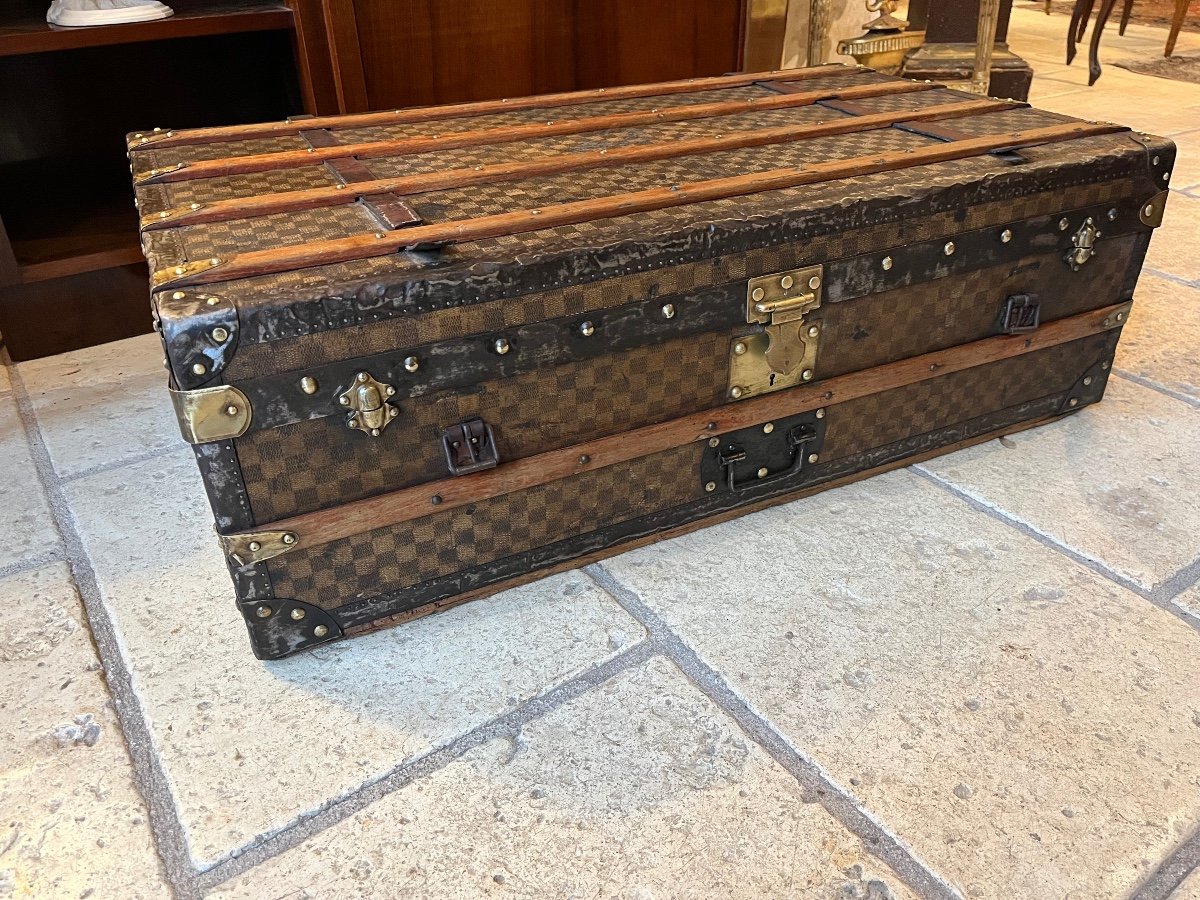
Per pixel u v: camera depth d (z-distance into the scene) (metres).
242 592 1.25
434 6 2.29
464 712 1.25
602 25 2.55
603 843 1.08
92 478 1.77
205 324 1.06
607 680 1.30
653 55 2.69
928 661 1.32
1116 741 1.19
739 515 1.61
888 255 1.44
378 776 1.16
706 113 1.84
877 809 1.11
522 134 1.71
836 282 1.42
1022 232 1.53
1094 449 1.77
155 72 2.50
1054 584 1.45
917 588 1.45
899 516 1.61
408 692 1.28
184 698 1.28
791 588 1.45
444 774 1.17
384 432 1.22
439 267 1.16
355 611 1.34
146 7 2.08
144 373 2.15
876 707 1.24
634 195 1.35
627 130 1.76
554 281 1.21
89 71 2.43
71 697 1.28
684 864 1.05
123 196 2.47
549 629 1.39
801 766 1.17
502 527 1.38
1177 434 1.81
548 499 1.39
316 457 1.20
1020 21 6.06
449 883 1.04
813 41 2.86
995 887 1.02
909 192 1.39
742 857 1.06
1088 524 1.57
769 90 2.04
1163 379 2.00
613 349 1.31
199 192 1.46
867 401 1.58
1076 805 1.11
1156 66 4.72
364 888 1.04
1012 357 1.68
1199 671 1.29
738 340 1.40
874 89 1.96
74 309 2.23
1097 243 1.64
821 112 1.86
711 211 1.32
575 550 1.47
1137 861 1.04
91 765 1.18
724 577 1.48
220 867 1.06
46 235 2.25
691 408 1.44
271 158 1.57
